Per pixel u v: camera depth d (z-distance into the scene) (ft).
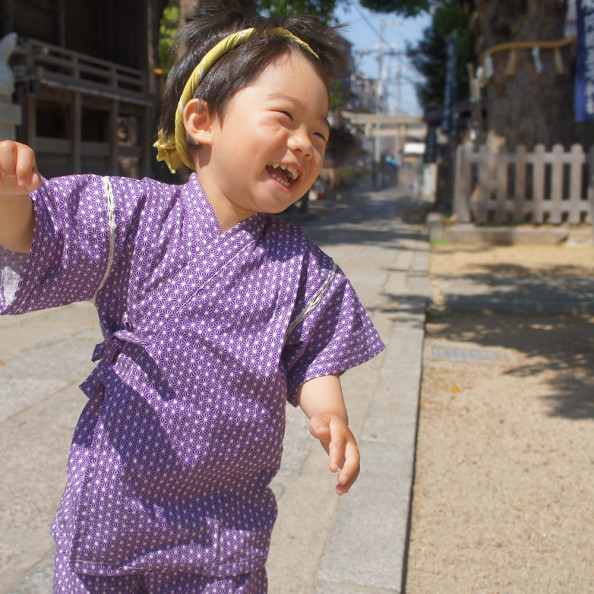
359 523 8.48
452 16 78.43
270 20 4.46
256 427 4.23
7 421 11.64
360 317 4.80
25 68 28.25
